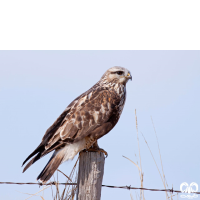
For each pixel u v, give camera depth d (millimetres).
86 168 8633
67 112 11227
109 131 11484
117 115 11789
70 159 10656
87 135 11008
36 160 10109
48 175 9953
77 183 8773
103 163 8734
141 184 9258
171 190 9172
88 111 11070
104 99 11508
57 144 10469
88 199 8562
